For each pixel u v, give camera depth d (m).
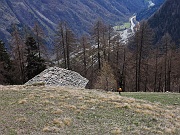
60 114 21.22
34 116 20.44
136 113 22.98
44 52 58.38
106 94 30.61
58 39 58.34
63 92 28.86
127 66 56.88
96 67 62.97
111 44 58.03
